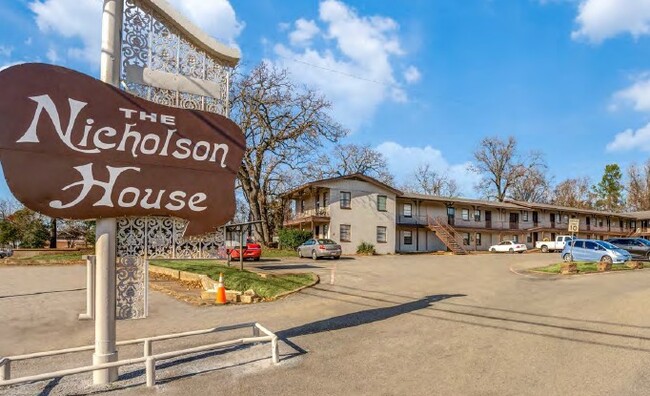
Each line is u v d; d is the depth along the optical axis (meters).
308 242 28.39
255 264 22.00
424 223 40.84
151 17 5.57
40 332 7.51
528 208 48.81
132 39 5.39
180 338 6.90
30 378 4.05
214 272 14.88
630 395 4.26
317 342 6.45
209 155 5.71
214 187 5.70
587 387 4.50
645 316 8.15
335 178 35.47
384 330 7.17
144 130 5.24
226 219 5.78
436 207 42.59
